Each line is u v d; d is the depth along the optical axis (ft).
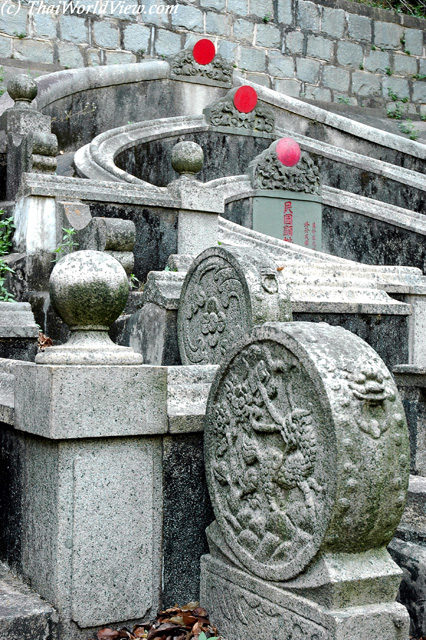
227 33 46.85
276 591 9.21
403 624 8.54
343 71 51.21
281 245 25.40
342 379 8.55
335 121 42.34
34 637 9.71
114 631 10.16
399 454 8.68
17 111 25.20
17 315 16.61
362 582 8.47
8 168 24.84
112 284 10.29
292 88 49.29
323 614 8.38
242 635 9.87
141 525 10.52
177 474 10.91
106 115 36.35
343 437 8.30
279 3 48.65
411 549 10.75
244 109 36.40
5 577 11.32
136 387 10.27
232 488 10.20
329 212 34.22
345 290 19.90
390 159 43.91
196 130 35.04
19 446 11.23
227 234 25.46
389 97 52.90
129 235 19.79
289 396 9.08
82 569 10.02
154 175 33.65
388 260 35.47
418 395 13.03
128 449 10.41
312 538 8.63
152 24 43.91
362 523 8.47
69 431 9.77
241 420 9.98
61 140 34.58
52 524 10.06
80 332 10.47
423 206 40.70
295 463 8.92
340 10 50.98
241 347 9.95
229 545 10.26
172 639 10.02
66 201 22.08
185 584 11.00
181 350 16.98
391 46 52.95
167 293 17.40
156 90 38.11
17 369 10.93
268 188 32.42
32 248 21.61
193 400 11.28
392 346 20.68
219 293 15.61
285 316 14.85
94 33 41.98
